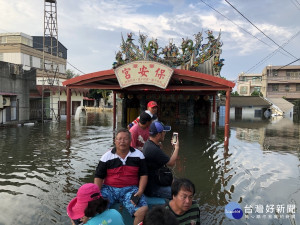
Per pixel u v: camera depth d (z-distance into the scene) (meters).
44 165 8.75
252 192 6.59
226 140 13.12
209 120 24.16
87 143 13.03
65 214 5.20
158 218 2.23
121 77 13.05
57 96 34.97
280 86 52.81
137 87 14.70
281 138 16.22
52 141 13.41
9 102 19.50
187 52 21.62
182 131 19.02
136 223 4.05
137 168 4.40
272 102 46.69
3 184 6.87
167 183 4.73
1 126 18.56
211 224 4.89
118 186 4.40
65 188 6.64
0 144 12.34
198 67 21.73
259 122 30.02
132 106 24.86
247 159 10.23
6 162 9.07
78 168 8.45
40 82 35.62
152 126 4.72
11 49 35.47
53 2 27.11
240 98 46.84
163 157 4.64
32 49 37.47
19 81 21.11
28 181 7.13
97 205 3.17
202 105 24.58
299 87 51.84
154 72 12.80
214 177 7.84
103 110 46.97
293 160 10.12
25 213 5.23
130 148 4.45
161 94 22.61
